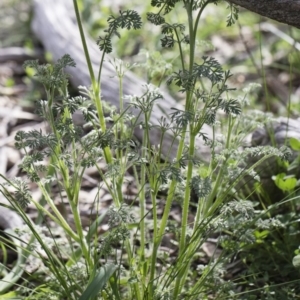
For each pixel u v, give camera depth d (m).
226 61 6.91
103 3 8.01
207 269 3.27
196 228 3.01
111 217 2.80
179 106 5.27
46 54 6.84
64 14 7.16
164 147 4.68
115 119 3.17
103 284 2.78
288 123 4.32
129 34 7.28
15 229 3.43
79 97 3.07
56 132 2.97
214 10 7.71
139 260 3.26
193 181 2.83
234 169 3.22
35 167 3.09
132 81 5.62
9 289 3.75
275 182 3.83
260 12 2.86
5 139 5.59
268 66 6.69
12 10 8.50
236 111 2.81
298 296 3.39
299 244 3.68
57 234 4.17
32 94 6.41
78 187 3.06
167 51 6.87
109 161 3.13
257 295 3.57
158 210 4.50
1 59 7.10
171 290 3.22
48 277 3.57
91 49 6.35
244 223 3.37
